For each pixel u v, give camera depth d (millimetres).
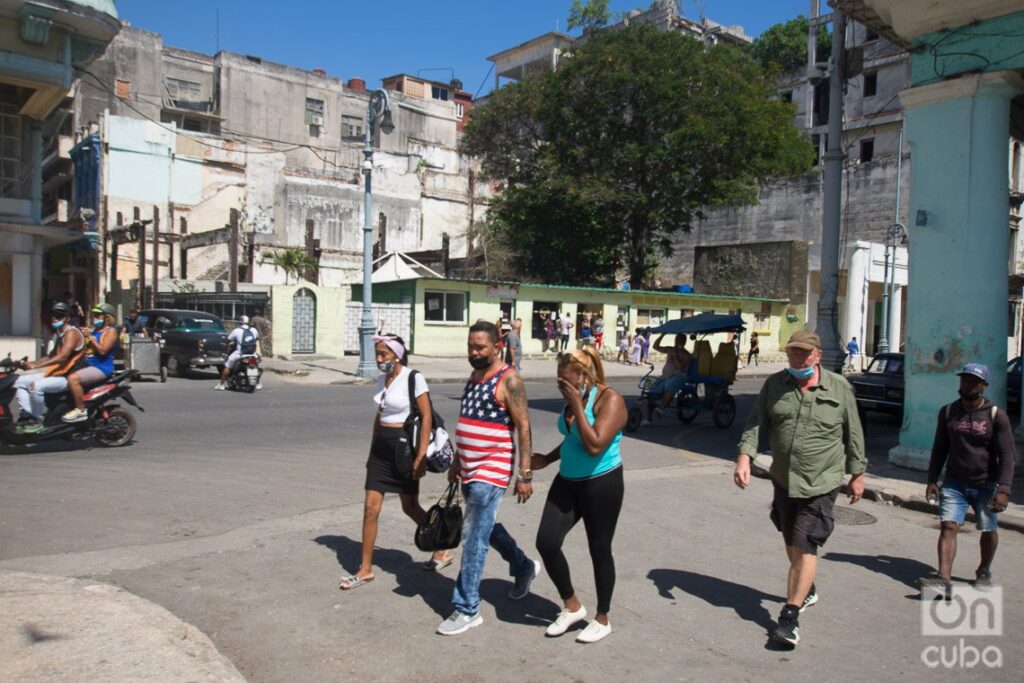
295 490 7621
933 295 9164
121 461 8688
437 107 60625
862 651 4348
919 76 9344
